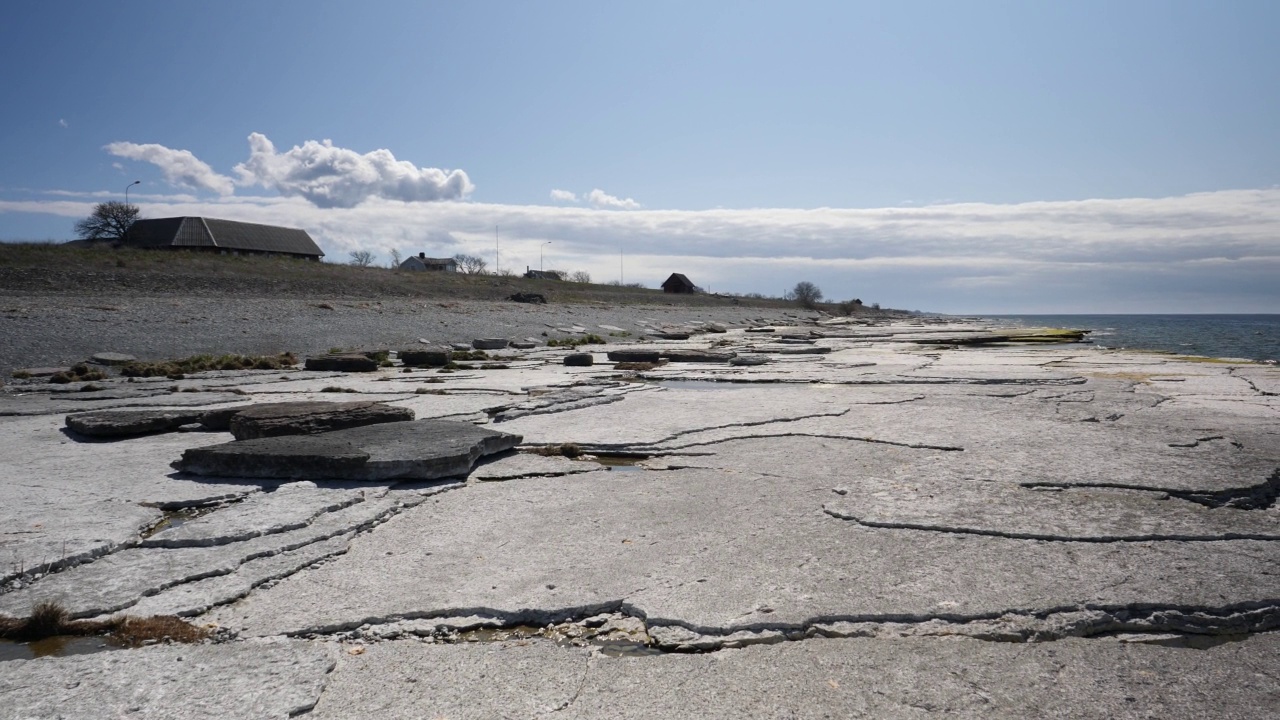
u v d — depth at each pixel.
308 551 4.48
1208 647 3.38
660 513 5.21
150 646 3.38
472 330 25.67
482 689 2.99
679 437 7.88
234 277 32.28
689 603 3.72
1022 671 3.11
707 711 2.82
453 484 5.99
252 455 6.14
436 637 3.48
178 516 5.34
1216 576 4.00
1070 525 4.81
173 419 8.65
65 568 4.26
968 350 23.53
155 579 4.07
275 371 15.70
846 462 6.65
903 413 9.38
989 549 4.42
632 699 2.91
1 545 4.52
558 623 3.62
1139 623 3.56
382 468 6.01
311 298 30.44
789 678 3.06
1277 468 6.19
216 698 2.92
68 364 15.38
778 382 13.59
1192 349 35.06
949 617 3.56
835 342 27.98
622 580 4.02
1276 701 2.89
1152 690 2.97
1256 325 105.81
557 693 2.96
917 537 4.64
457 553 4.46
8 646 3.45
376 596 3.86
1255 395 10.93
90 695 2.94
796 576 4.04
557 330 28.75
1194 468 6.19
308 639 3.44
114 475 6.32
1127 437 7.62
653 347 23.94
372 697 2.93
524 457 6.95
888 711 2.81
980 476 6.05
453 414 9.27
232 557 4.36
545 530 4.87
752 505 5.36
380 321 24.44
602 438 7.77
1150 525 4.80
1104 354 21.08
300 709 2.84
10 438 8.15
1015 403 10.26
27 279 25.16
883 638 3.39
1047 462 6.50
